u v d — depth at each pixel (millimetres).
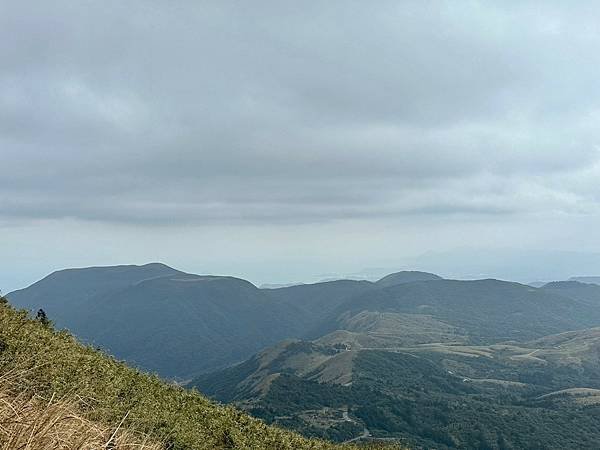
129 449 9430
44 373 11289
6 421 7172
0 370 10102
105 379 14266
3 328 12281
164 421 14156
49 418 7414
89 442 7805
